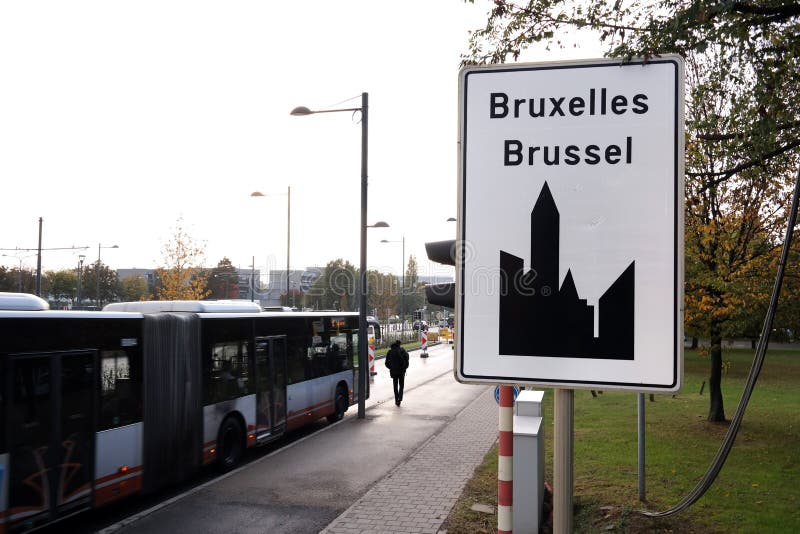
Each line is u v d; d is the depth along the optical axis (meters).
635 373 2.51
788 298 11.09
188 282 33.34
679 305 2.50
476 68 2.72
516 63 2.69
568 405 2.62
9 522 6.45
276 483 9.43
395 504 7.91
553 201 2.63
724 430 11.91
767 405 15.38
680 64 2.56
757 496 7.45
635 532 6.22
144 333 8.65
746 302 10.92
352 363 16.45
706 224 11.54
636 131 2.58
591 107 2.62
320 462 10.81
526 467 6.50
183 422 9.30
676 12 6.75
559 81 2.65
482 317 2.65
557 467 2.64
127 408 8.24
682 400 16.38
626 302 2.54
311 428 14.48
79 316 7.54
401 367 17.58
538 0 8.06
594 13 7.96
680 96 2.56
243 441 10.88
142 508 8.52
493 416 15.51
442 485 8.82
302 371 13.46
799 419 13.16
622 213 2.56
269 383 11.95
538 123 2.66
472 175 2.70
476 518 7.29
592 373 2.54
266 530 7.31
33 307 7.18
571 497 2.61
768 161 8.53
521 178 2.66
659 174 2.55
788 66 7.36
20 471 6.60
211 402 10.02
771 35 7.43
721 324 11.95
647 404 15.66
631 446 10.46
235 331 10.89
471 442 12.14
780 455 9.70
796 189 3.31
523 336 2.61
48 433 6.98
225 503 8.42
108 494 7.83
